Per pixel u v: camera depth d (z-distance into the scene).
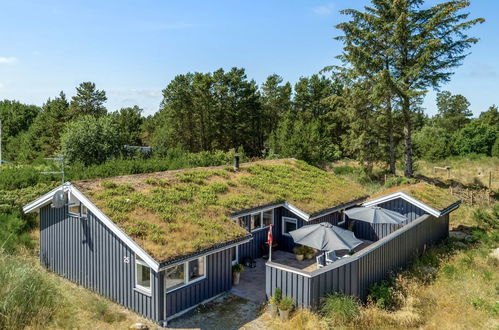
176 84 56.66
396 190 19.05
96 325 10.05
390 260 13.59
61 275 13.77
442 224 19.06
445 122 87.94
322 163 42.31
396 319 10.32
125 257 11.30
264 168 20.28
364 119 34.94
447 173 38.66
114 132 34.50
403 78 30.41
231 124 59.00
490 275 13.76
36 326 9.22
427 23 30.59
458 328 10.00
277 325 10.37
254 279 14.11
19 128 75.31
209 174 17.28
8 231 16.75
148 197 13.20
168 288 10.80
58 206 12.47
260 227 16.81
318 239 12.67
